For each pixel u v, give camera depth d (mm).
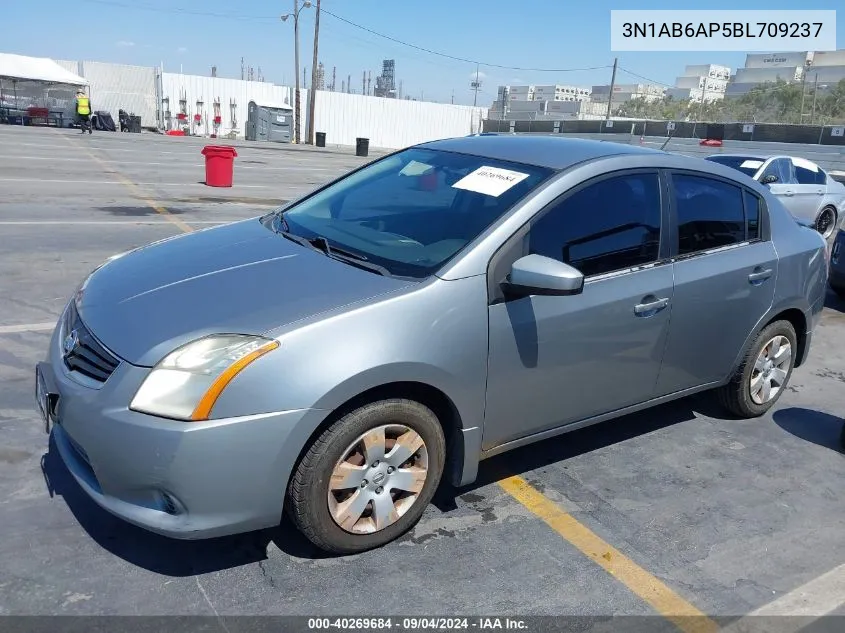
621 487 3666
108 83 41062
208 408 2455
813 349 6340
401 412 2830
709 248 3955
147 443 2436
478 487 3553
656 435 4309
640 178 3654
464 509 3348
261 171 19734
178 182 14789
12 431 3662
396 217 3482
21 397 4051
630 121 35875
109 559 2779
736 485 3777
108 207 10734
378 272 3025
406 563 2912
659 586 2908
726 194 4113
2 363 4504
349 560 2896
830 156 29656
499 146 3879
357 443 2760
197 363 2498
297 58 41875
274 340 2557
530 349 3143
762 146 31359
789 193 11617
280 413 2516
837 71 117312
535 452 3973
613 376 3553
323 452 2662
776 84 79438
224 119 43125
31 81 34562
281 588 2701
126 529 2965
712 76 140125
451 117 50250
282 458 2549
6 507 3037
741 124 32188
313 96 42906
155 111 42281
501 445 3264
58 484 3236
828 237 12680
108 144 24594
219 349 2533
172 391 2467
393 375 2713
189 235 3838
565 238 3283
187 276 3043
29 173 14000
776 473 3943
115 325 2732
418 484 2988
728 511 3516
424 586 2783
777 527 3406
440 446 3027
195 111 42281
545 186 3295
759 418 4668
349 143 46844
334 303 2748
